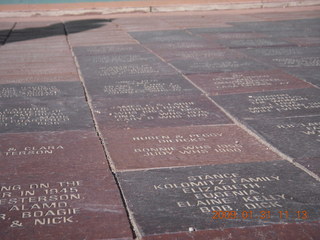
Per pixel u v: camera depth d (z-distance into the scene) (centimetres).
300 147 52
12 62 103
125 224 36
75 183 43
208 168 46
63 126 60
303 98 71
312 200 40
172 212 38
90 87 80
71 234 35
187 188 42
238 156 50
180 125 60
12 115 65
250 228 35
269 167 47
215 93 75
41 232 35
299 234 35
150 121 62
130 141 54
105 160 49
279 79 83
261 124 60
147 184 43
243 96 73
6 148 52
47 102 71
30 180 44
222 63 97
